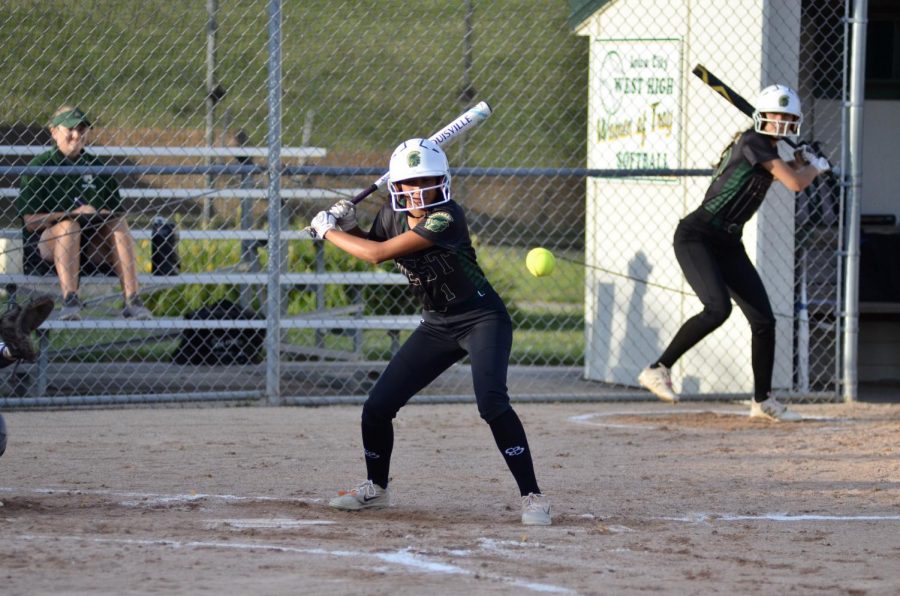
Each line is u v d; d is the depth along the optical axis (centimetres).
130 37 4378
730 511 2056
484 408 1898
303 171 3203
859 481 2347
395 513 1995
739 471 2445
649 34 3644
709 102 3531
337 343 4378
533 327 4897
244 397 3306
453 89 5409
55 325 3225
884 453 2658
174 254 3512
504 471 2433
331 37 5234
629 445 2759
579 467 2481
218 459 2511
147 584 1420
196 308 4116
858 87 3372
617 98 3744
